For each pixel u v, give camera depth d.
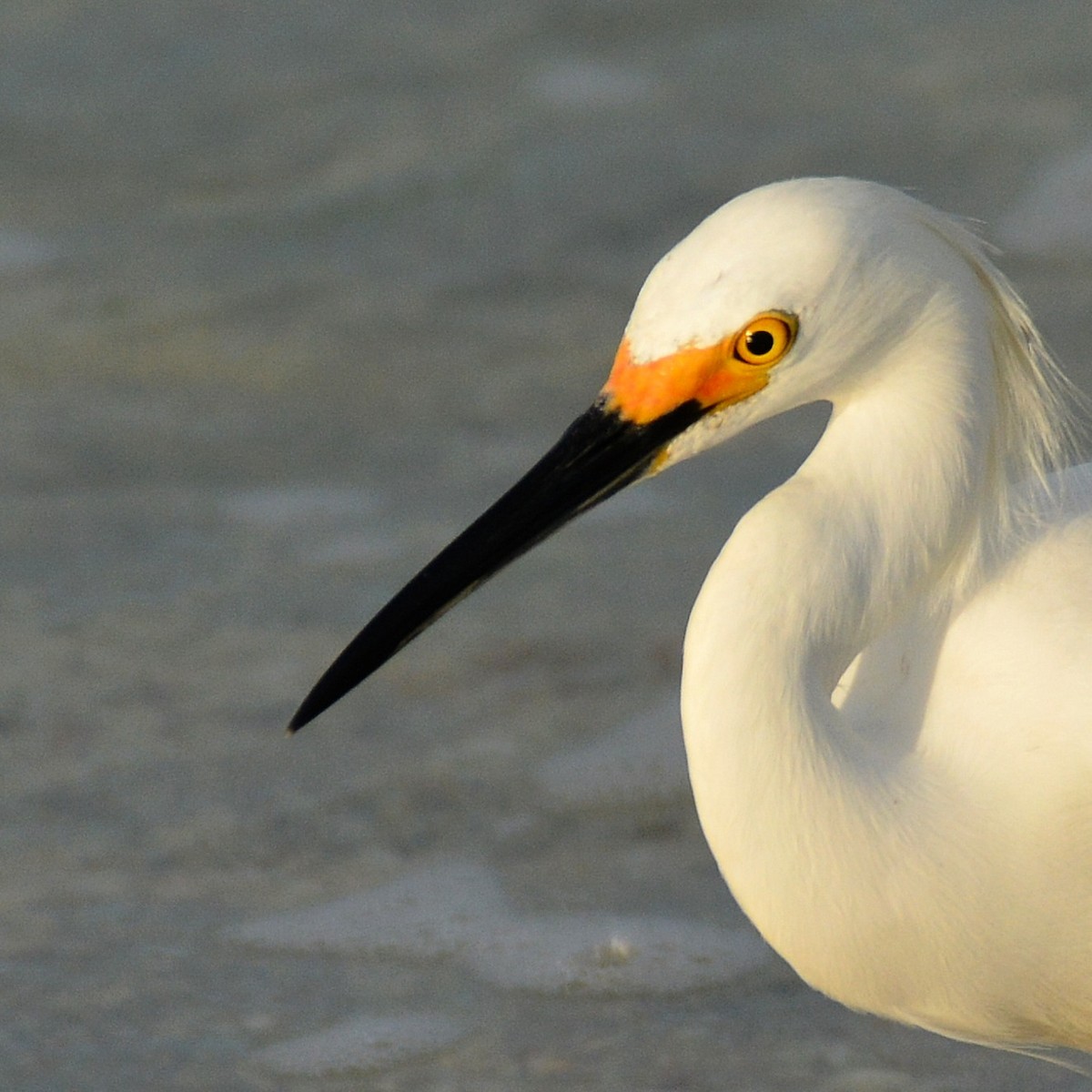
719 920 9.04
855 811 6.47
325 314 18.16
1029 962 6.73
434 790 10.30
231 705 11.33
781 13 24.86
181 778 10.51
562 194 20.41
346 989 8.52
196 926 9.05
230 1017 8.29
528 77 23.42
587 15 25.16
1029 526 7.06
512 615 12.45
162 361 17.27
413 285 18.73
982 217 19.00
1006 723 6.67
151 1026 8.21
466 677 11.62
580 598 12.63
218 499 14.55
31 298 18.69
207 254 19.61
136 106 23.25
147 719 11.19
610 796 10.20
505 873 9.48
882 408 6.54
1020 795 6.59
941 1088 7.73
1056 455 7.01
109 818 10.10
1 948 8.83
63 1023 8.22
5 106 23.31
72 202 20.98
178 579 13.16
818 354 6.38
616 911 9.10
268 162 21.75
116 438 15.73
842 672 6.63
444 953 8.81
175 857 9.70
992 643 6.80
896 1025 8.23
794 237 6.26
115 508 14.40
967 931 6.65
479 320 17.88
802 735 6.39
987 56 22.73
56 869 9.59
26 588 13.05
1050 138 20.38
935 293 6.40
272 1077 7.84
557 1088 7.74
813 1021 8.25
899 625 7.03
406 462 15.06
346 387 16.61
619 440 6.58
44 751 10.83
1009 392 6.84
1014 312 6.70
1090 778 6.54
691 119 21.83
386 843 9.80
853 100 21.92
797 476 6.68
